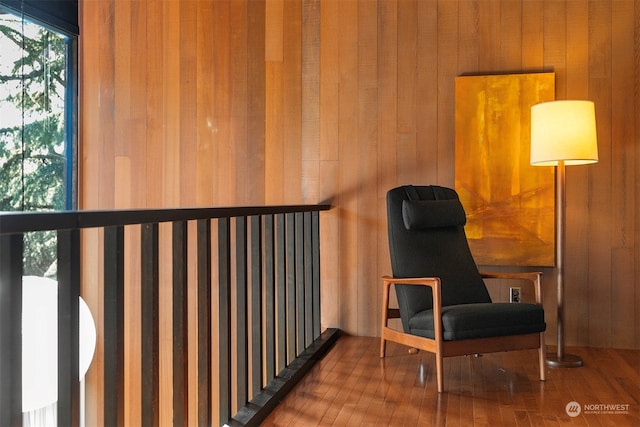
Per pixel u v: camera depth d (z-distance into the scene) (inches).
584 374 138.9
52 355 92.8
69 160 194.7
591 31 164.6
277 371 156.4
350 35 179.9
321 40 182.1
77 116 195.9
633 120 162.2
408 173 176.6
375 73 178.4
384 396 123.1
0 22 165.8
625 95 162.7
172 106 191.6
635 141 162.1
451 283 144.3
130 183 193.6
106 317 69.7
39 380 90.5
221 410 103.8
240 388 114.3
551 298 167.8
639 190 161.9
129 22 193.9
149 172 192.5
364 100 179.2
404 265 144.3
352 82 179.9
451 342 125.4
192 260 187.6
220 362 104.0
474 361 150.2
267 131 185.9
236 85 187.8
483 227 169.9
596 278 164.4
